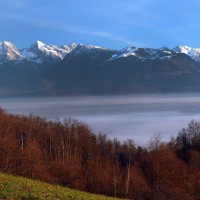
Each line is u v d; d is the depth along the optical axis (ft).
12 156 311.88
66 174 317.42
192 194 283.59
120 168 358.02
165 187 283.59
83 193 138.82
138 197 276.82
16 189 105.50
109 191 290.56
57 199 106.22
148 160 348.18
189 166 341.62
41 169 311.88
